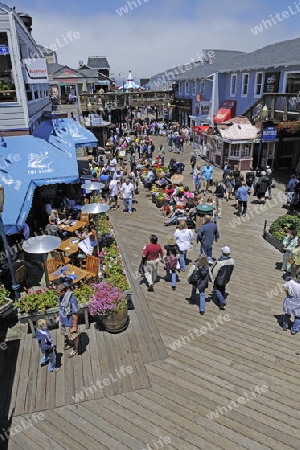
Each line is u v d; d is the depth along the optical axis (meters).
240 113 27.73
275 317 8.69
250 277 10.54
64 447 5.62
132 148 26.78
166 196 16.34
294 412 6.15
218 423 5.97
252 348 7.66
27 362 7.33
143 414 6.16
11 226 9.15
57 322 8.08
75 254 11.51
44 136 14.37
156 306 9.14
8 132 12.59
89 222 13.12
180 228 10.42
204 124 31.75
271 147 22.47
